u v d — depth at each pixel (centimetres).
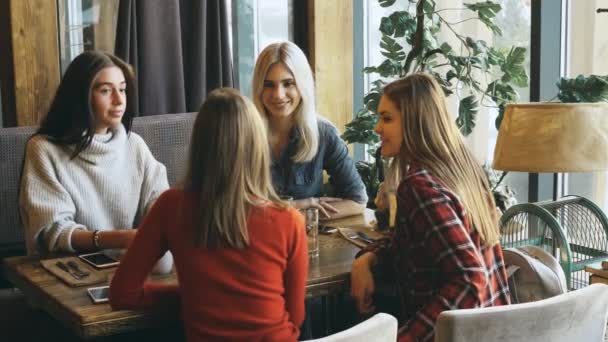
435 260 206
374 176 405
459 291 200
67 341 269
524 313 178
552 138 290
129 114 283
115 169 276
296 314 197
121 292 195
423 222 207
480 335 176
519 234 336
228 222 184
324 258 248
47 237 255
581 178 409
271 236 188
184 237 189
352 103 467
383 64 412
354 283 231
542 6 401
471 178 218
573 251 328
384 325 170
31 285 226
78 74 264
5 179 332
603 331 197
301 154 306
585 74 396
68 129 266
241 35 454
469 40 390
